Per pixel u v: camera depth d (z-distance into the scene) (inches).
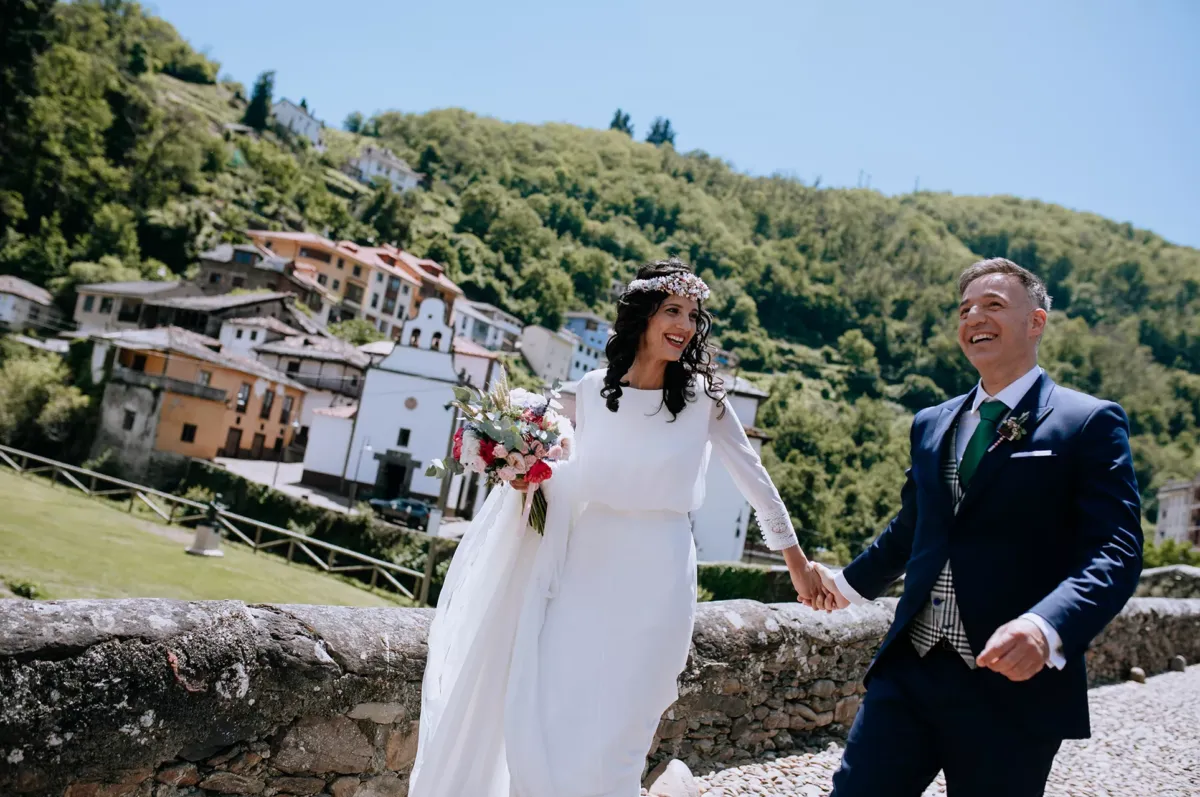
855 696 206.8
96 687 96.3
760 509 126.0
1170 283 7347.4
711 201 7677.2
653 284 115.5
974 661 94.0
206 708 105.0
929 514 102.8
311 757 116.0
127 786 99.7
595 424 117.1
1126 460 91.3
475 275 5236.2
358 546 1198.3
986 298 102.8
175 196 4439.0
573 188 7411.4
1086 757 206.7
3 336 2149.4
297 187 5285.4
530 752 102.7
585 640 108.8
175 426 1823.3
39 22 4148.6
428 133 7682.1
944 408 109.5
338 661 117.9
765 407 4160.9
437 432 1739.7
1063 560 92.9
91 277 3063.5
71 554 714.8
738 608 187.5
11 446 1776.6
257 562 968.3
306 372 2278.5
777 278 6432.1
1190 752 220.2
